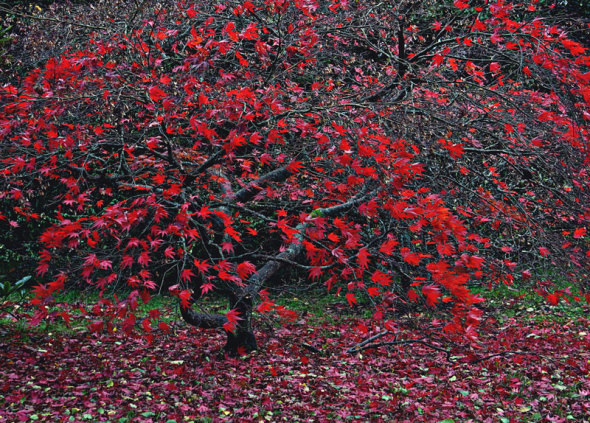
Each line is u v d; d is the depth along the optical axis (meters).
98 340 6.88
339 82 6.57
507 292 9.52
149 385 5.23
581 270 4.55
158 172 4.80
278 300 9.63
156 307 8.87
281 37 4.86
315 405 4.72
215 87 4.73
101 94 4.42
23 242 10.61
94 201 9.55
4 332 6.84
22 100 3.97
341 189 3.83
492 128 5.34
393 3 6.02
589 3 9.98
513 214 4.80
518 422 4.32
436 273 3.24
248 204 5.55
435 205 3.48
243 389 5.11
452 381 5.41
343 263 3.50
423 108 4.83
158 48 5.17
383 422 4.32
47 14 6.53
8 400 4.57
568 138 4.20
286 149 5.41
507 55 4.79
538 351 6.43
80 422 4.21
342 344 6.88
